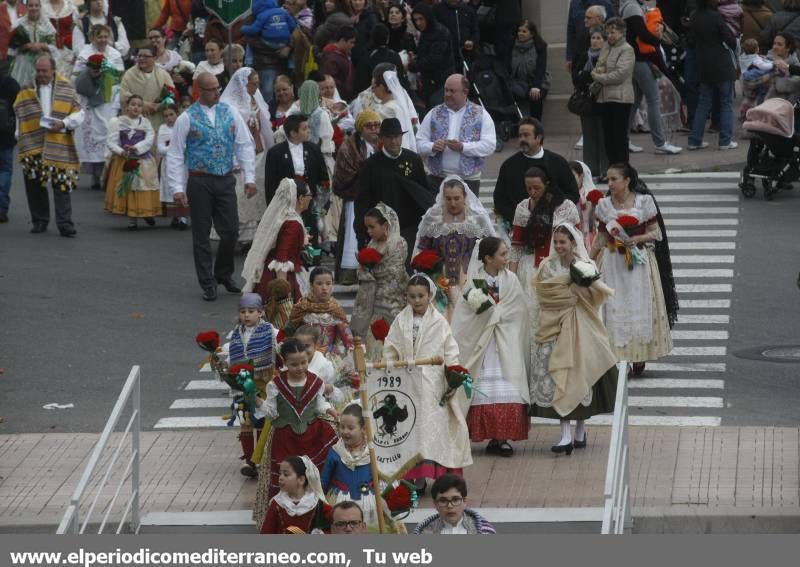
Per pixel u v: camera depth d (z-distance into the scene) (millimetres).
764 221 29766
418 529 14000
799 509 16656
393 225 20000
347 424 15297
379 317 19953
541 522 16469
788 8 35219
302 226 21453
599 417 20297
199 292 26562
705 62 33875
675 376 21938
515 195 21219
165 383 22094
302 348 16094
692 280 26516
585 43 31500
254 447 17906
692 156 33938
